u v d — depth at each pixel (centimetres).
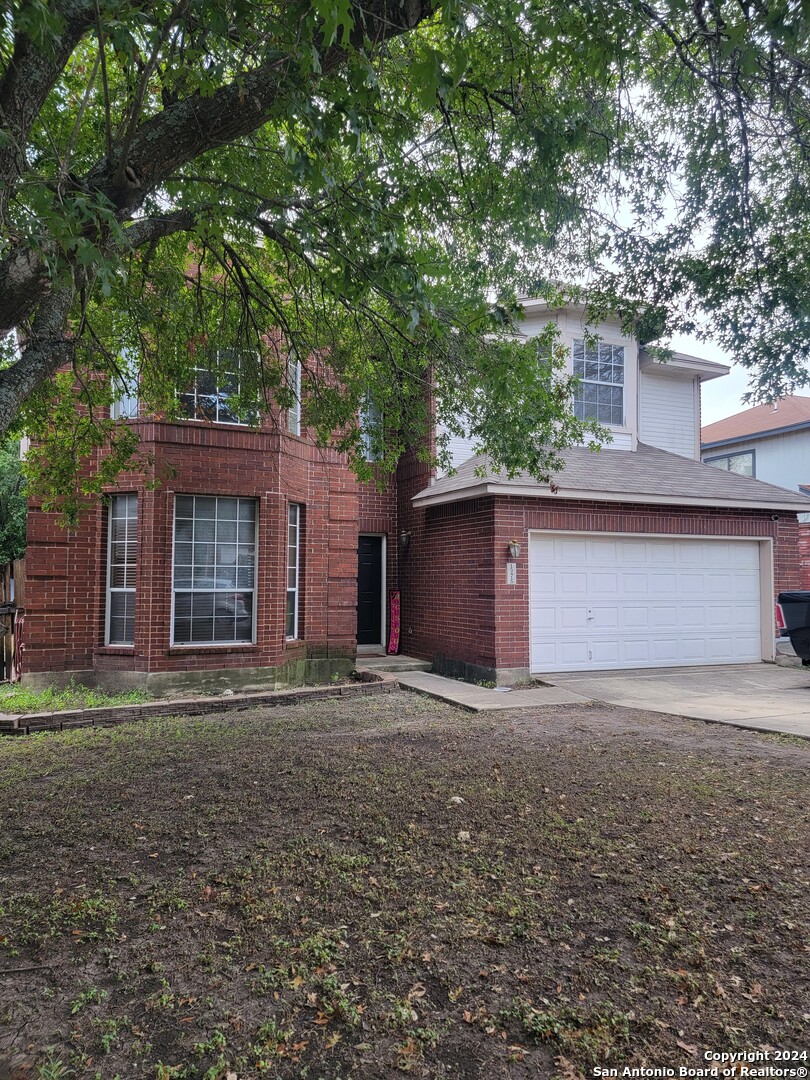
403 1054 238
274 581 1023
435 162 648
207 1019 256
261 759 614
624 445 1368
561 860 393
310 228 482
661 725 767
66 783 549
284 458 1053
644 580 1188
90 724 795
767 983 276
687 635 1213
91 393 696
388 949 302
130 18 337
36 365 376
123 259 432
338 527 1162
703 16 472
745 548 1269
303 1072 230
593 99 580
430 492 1220
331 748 653
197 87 397
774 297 581
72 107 584
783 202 579
